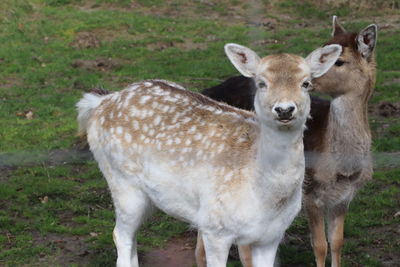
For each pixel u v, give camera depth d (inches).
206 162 287.9
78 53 800.3
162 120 308.3
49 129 567.2
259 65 266.8
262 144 267.3
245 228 277.7
